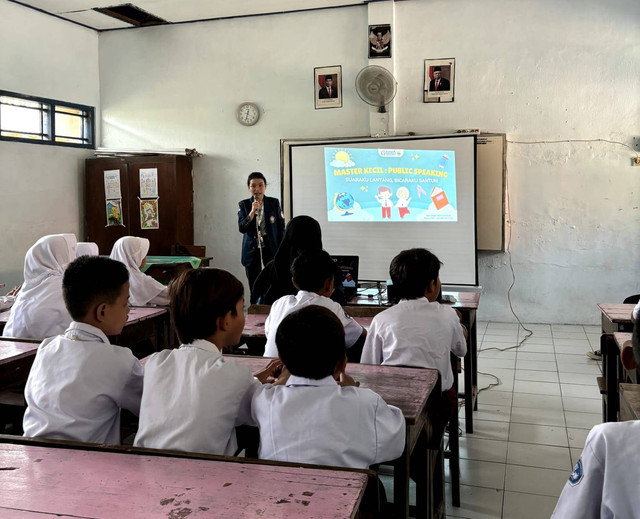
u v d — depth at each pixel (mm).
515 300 5891
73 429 1442
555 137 5637
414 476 1842
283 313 2145
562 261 5734
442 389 2104
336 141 6098
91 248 4422
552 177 5676
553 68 5590
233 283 1454
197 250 6320
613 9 5414
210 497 1024
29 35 6008
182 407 1353
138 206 6535
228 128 6578
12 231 5902
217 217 6703
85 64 6754
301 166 6254
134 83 6855
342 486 1062
